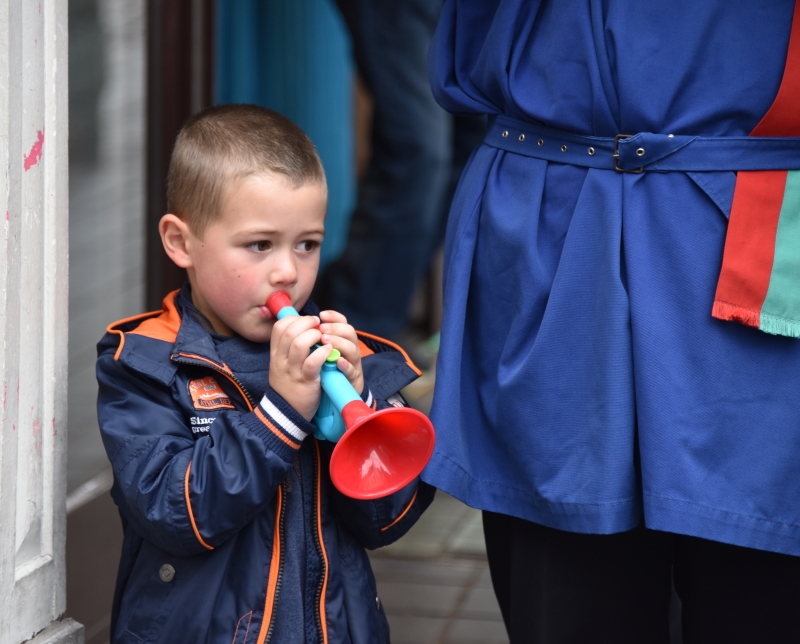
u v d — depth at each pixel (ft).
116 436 16.20
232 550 16.24
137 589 16.35
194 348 16.69
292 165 16.67
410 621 27.22
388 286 42.80
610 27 15.76
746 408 15.67
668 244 15.80
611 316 15.72
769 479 15.60
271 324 16.93
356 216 42.70
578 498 16.03
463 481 17.11
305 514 16.75
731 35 15.53
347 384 15.61
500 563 18.63
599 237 16.08
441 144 41.78
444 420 17.06
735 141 15.58
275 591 16.10
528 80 16.96
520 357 16.75
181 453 15.96
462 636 26.43
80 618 25.80
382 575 30.01
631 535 17.04
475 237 17.61
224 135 16.85
